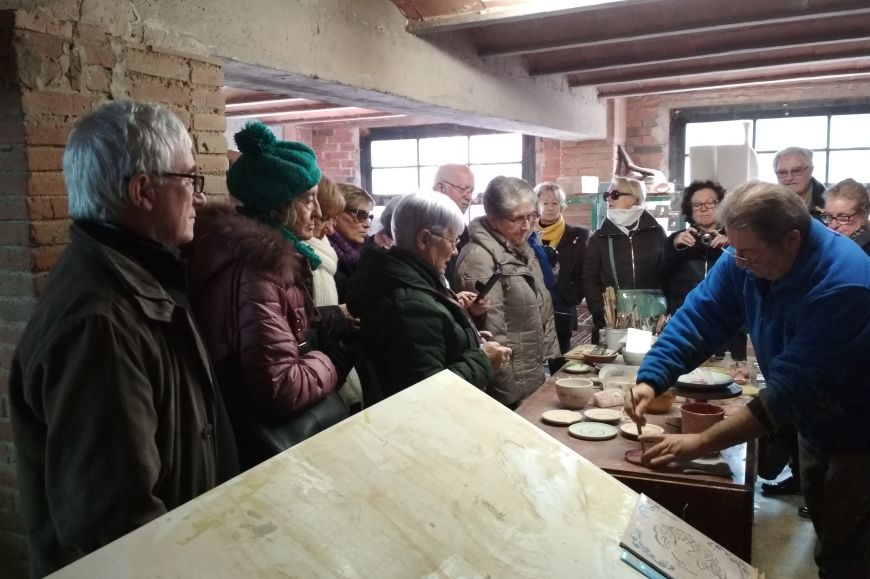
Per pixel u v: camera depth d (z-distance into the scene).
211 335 1.29
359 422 0.92
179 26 1.89
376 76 2.78
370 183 6.78
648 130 5.70
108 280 1.00
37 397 0.97
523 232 2.38
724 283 1.79
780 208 1.47
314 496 0.77
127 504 0.93
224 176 2.06
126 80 1.75
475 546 0.81
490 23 2.94
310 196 1.60
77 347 0.94
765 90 5.29
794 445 2.62
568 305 3.41
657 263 3.08
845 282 1.45
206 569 0.65
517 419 1.09
